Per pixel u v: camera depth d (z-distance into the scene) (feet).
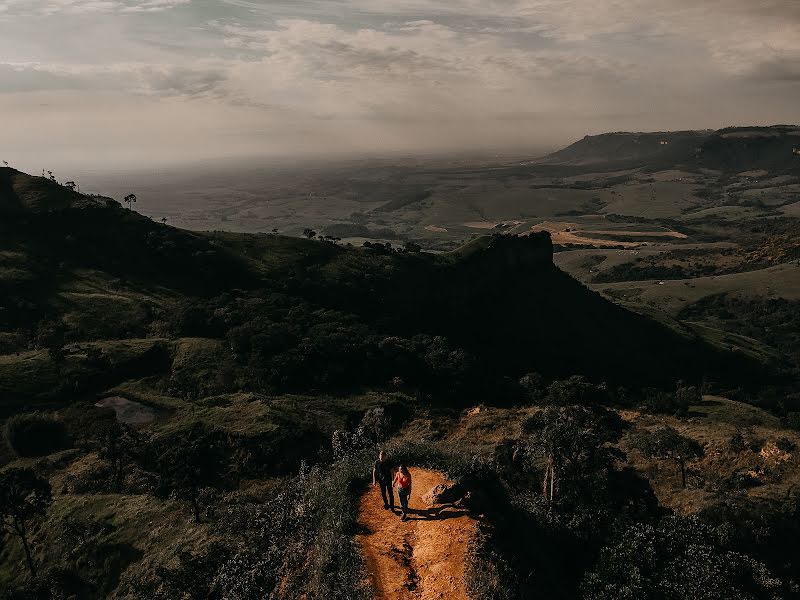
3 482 148.25
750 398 440.45
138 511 154.20
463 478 73.26
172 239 428.56
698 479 192.24
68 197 440.86
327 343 317.01
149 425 231.30
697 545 86.07
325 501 71.92
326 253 491.72
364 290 435.12
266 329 319.88
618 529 93.40
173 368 285.23
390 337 348.18
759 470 197.77
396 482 65.36
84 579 135.74
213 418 229.86
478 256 532.32
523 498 97.66
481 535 60.75
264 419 225.76
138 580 122.21
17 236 388.78
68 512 161.17
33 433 220.43
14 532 159.22
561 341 485.97
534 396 319.88
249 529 97.19
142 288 376.27
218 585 82.64
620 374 451.94
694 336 590.96
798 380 543.39
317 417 244.42
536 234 620.49
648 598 73.97
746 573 91.20
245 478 196.65
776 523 152.76
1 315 315.99
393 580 54.34
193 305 351.46
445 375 319.06
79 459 210.18
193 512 149.07
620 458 170.71
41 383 255.50
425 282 480.23
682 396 361.51
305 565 63.77
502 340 458.09
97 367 272.51
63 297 343.87
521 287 559.79
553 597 64.34
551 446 139.95
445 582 53.67
